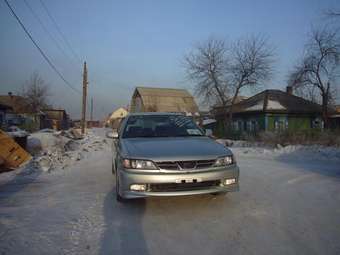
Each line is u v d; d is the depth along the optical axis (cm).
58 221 391
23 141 1255
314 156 1149
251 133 2214
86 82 2961
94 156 1186
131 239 334
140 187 400
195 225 374
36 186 622
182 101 5253
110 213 422
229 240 329
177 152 418
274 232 350
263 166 873
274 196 509
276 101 2795
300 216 405
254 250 304
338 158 1084
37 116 4403
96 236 342
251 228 363
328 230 354
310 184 614
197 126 586
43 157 977
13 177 733
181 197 493
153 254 298
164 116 604
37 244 320
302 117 2738
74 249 309
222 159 421
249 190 553
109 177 715
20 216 413
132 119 590
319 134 1598
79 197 517
